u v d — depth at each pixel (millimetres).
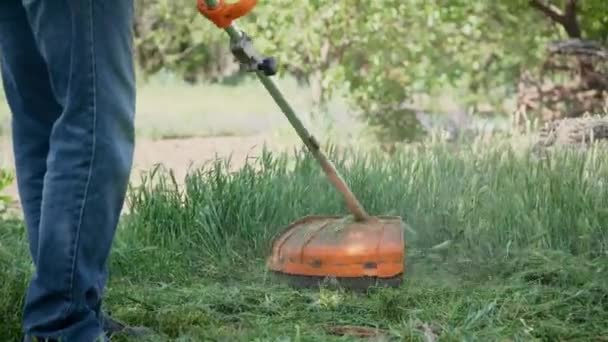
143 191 6844
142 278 6008
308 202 6883
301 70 12109
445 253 6379
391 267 5512
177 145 14922
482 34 11422
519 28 11453
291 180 7066
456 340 4539
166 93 20719
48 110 4324
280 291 5547
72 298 3977
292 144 13297
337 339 4613
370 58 11078
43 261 3947
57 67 3938
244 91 21406
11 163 12680
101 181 3938
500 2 11320
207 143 15031
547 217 6488
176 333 4824
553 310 5160
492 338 4621
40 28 3947
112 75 3953
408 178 7082
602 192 6734
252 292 5547
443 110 12477
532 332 4789
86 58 3902
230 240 6586
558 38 11648
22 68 4238
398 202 6871
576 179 6785
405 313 5070
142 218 6648
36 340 4027
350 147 8375
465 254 6312
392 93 11297
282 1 10789
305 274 5559
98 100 3924
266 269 5922
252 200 6754
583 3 11320
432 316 5012
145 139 15648
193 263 6379
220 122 17312
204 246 6551
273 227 6723
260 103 19828
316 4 10766
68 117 3939
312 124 11734
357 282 5504
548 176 6832
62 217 3918
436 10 10797
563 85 11180
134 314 4992
